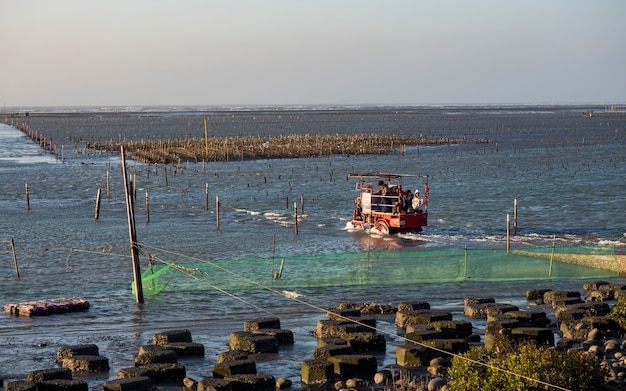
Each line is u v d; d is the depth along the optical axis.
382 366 26.56
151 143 151.12
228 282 40.75
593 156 128.50
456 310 35.00
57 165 120.12
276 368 26.59
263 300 37.47
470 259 44.75
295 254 52.28
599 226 63.78
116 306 36.69
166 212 73.38
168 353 26.47
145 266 47.56
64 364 26.72
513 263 44.06
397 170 108.88
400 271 42.34
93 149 150.50
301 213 72.06
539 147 151.12
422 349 26.66
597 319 30.00
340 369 25.56
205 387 23.14
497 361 22.05
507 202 77.62
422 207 64.75
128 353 28.83
